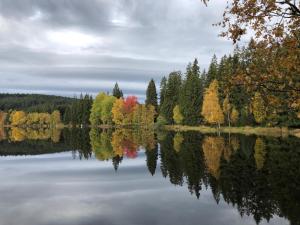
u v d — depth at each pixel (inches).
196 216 617.3
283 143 1766.7
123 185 908.6
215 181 920.9
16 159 1494.8
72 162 1370.6
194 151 1583.4
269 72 327.0
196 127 3489.2
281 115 2477.9
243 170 1058.7
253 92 353.1
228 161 1243.8
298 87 331.6
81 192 827.4
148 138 2566.4
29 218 610.9
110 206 692.1
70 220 597.6
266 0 305.6
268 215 618.2
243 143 1839.3
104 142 2369.6
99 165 1274.6
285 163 1151.6
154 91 4537.4
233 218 606.9
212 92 2982.3
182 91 3747.5
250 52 337.7
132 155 1552.7
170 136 2679.6
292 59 307.4
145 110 4350.4
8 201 736.3
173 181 946.1
